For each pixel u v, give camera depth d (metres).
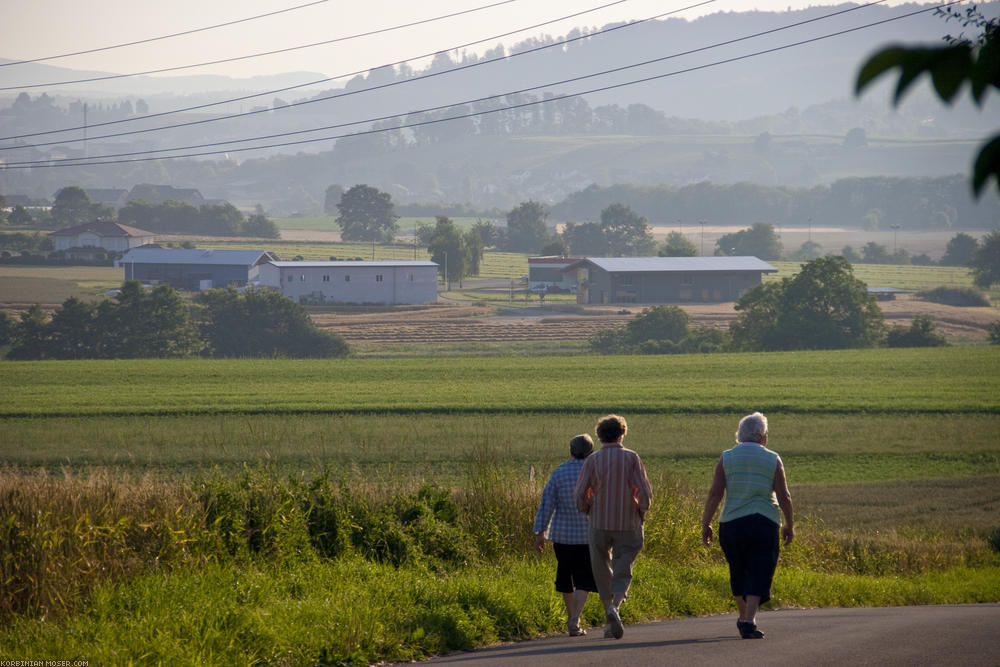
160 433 140.12
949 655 25.20
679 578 45.03
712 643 28.61
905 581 57.50
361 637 27.67
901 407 167.75
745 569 31.58
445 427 146.88
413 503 45.19
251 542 38.94
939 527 92.25
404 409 164.00
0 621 27.89
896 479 118.25
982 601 54.31
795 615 38.72
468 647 30.39
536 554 46.81
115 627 26.16
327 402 170.88
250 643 25.67
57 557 30.75
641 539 33.00
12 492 34.84
